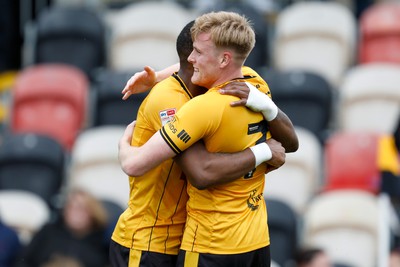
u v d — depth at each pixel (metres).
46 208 41.16
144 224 20.58
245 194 20.00
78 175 42.44
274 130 20.25
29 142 43.44
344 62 48.41
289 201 40.75
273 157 19.94
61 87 46.66
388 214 38.16
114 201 39.38
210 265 19.86
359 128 45.34
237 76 19.81
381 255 37.09
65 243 36.25
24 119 46.34
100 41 49.38
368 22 49.44
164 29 49.31
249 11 48.31
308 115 44.56
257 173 20.12
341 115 45.72
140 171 19.66
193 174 19.56
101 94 45.44
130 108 45.34
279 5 53.56
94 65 49.06
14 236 37.16
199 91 20.22
